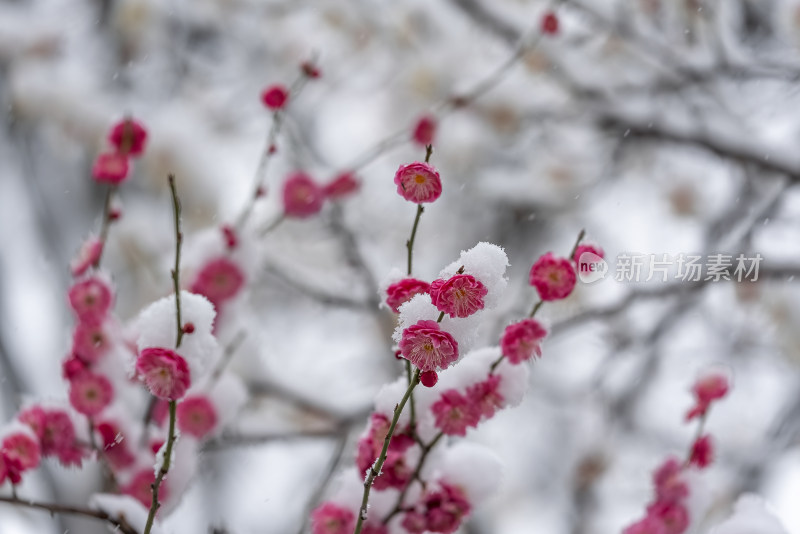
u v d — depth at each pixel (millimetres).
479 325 1495
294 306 5977
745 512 2195
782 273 3693
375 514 1900
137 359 1627
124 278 4605
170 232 4492
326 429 3393
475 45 5086
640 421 5492
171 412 1679
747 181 4617
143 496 2330
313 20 5586
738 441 5266
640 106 4613
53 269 5840
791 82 4480
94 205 5738
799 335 4617
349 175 3439
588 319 3756
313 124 6301
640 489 5395
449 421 1748
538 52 4477
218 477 5656
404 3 5145
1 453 1882
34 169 5859
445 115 4559
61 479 4238
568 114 4656
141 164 4238
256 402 3961
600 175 5203
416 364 1392
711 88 4512
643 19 4766
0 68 5016
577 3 4535
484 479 1913
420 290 1562
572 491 5641
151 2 5289
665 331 4992
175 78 5805
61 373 2324
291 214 3311
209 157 4312
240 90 5988
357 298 4184
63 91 4512
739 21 5238
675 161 5188
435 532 1884
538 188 5289
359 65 5570
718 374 2232
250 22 5953
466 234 6301
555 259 1677
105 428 2299
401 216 6320
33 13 5492
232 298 2918
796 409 5117
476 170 5375
